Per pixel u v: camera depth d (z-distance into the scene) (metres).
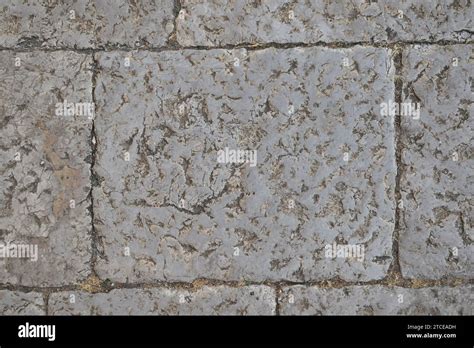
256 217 1.64
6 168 1.64
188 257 1.65
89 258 1.65
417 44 1.63
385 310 1.65
